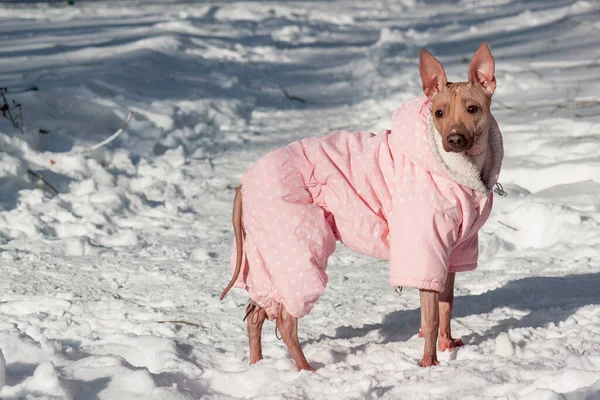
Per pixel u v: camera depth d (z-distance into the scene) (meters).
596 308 4.90
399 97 13.34
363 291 5.88
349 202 4.28
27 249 7.00
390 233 4.25
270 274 4.29
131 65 14.41
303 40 21.31
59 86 11.84
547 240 6.96
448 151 4.07
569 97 11.77
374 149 4.37
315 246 4.22
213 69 16.02
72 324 5.06
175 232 7.63
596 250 6.42
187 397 3.81
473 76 4.24
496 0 29.47
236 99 13.45
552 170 8.19
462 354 4.34
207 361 4.49
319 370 4.09
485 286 5.84
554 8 23.34
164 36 18.02
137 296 5.77
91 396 3.72
